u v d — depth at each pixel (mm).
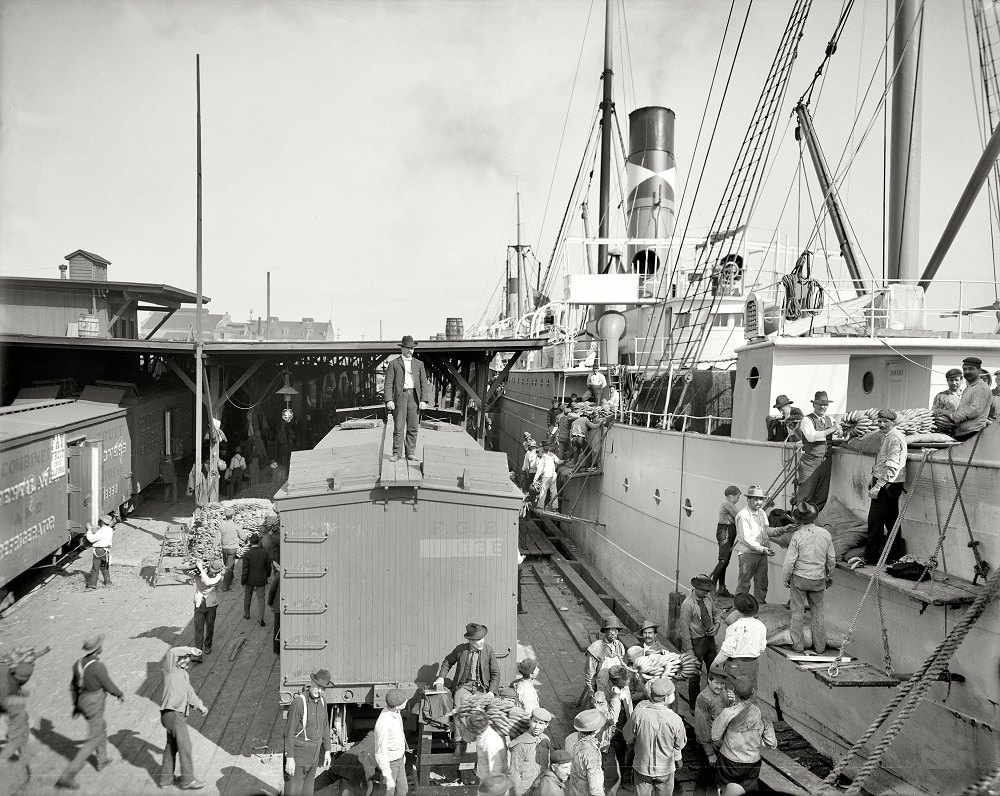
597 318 17844
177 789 6074
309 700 6160
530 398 25312
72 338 16125
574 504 17547
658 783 5707
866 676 5844
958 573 5848
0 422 11883
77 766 5875
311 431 25938
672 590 11430
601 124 21188
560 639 10953
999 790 4191
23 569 11047
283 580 6609
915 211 10680
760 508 7469
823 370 9570
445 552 6777
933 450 6258
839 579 7027
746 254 15508
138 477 17922
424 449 7555
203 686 8641
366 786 6320
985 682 5359
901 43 10359
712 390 12422
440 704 6547
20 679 5859
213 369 17641
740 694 5730
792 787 6070
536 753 6004
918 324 10539
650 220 18312
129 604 11539
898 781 6012
